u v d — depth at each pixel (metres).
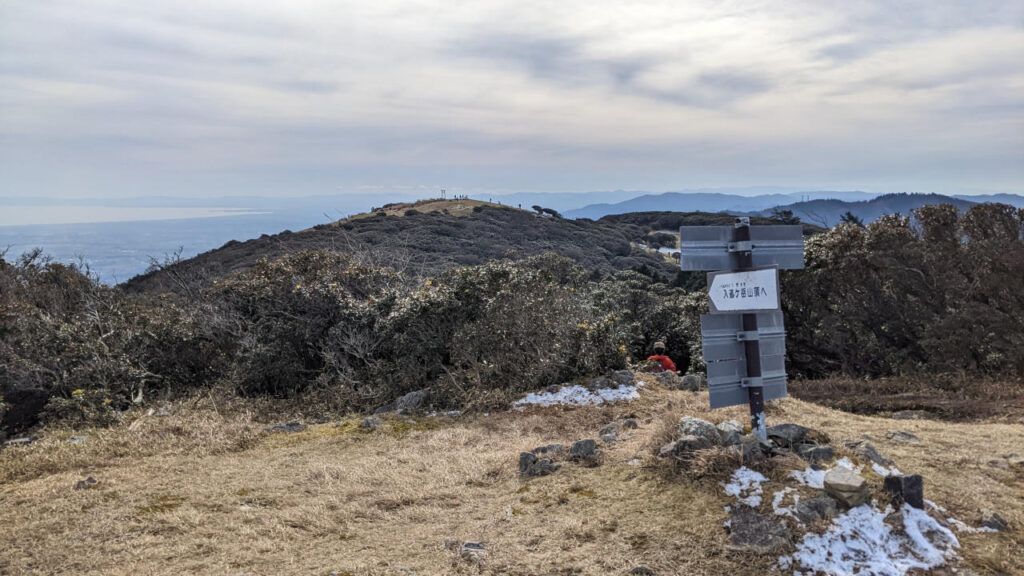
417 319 10.75
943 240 14.75
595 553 4.41
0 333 11.82
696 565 4.16
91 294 14.11
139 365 12.24
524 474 6.17
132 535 4.99
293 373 11.83
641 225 103.06
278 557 4.59
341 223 70.94
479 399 9.23
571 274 20.12
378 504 5.70
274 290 12.45
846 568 4.00
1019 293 13.28
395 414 9.39
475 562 4.39
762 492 4.84
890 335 15.68
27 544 4.85
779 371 5.75
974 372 12.55
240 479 6.48
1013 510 4.62
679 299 20.91
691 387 9.42
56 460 7.23
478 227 74.38
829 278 16.33
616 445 6.62
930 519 4.41
